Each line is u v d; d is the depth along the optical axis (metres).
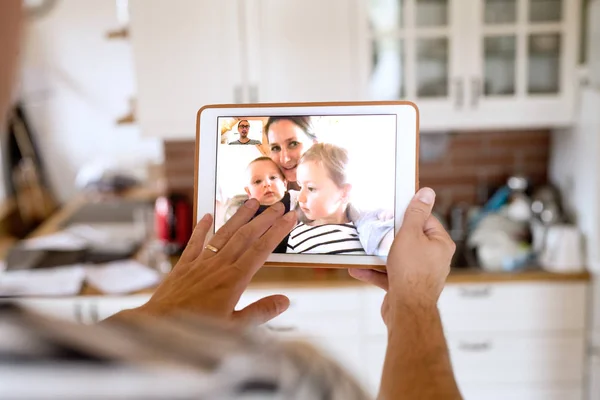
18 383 0.32
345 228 0.83
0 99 0.37
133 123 2.31
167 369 0.32
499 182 2.60
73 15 3.85
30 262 2.35
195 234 0.79
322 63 2.20
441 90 2.24
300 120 0.85
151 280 2.21
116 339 0.34
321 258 0.83
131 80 3.96
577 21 2.19
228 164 0.85
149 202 3.23
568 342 2.23
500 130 2.56
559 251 2.21
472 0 2.17
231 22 2.18
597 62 2.10
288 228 0.70
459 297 2.20
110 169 3.64
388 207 0.83
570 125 2.34
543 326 2.22
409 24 2.18
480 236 2.37
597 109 2.11
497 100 2.24
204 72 2.21
